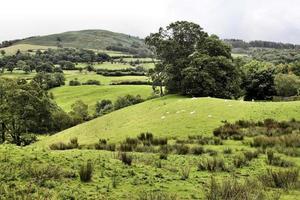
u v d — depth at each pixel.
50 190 10.81
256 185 12.71
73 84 166.50
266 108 43.19
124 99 110.06
